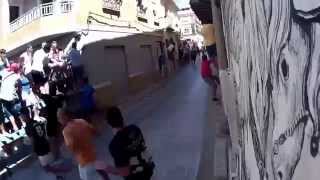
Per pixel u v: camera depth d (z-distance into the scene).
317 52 1.55
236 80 5.82
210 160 10.24
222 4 8.18
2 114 11.15
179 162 10.43
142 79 29.14
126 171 6.49
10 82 11.37
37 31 19.95
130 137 6.47
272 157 2.49
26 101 12.13
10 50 19.84
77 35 19.88
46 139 9.15
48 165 9.00
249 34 3.57
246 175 4.55
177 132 13.79
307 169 1.67
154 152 11.47
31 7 21.33
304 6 1.70
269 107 2.55
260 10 2.78
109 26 23.20
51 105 10.38
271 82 2.44
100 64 21.58
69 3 20.02
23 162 10.48
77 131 6.70
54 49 16.12
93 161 6.67
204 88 26.33
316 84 1.57
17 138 11.11
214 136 12.37
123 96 24.08
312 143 1.61
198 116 16.44
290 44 1.93
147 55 31.84
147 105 20.44
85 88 12.73
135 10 28.73
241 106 5.08
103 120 14.78
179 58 48.97
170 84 30.44
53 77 15.45
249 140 4.04
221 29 8.73
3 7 20.00
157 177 9.46
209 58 19.27
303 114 1.73
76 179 9.22
